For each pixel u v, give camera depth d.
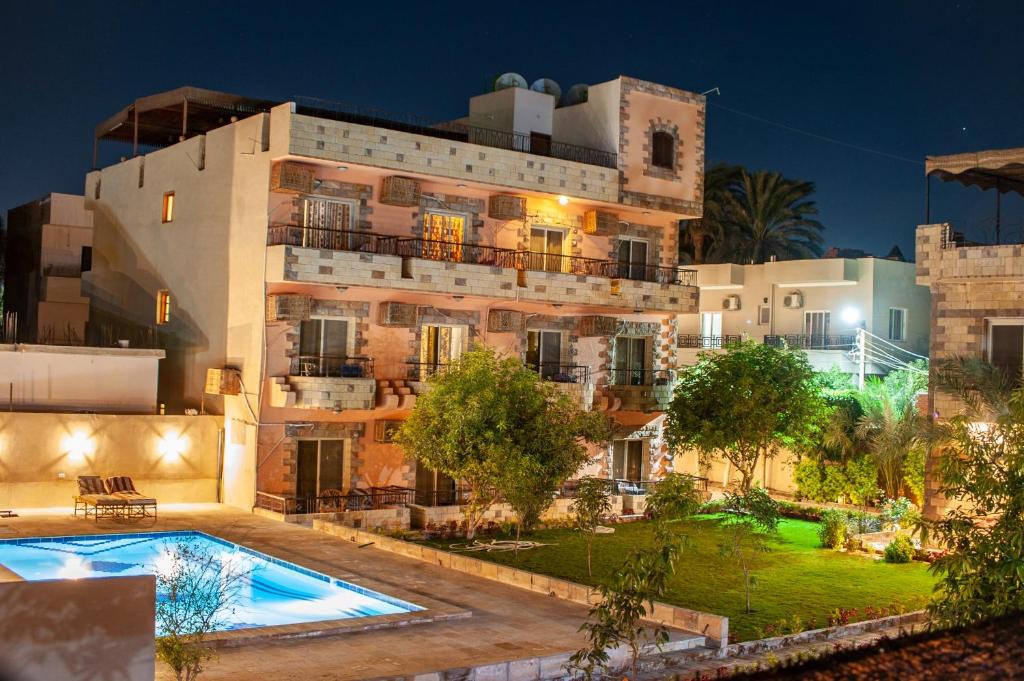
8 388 30.95
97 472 30.81
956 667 6.65
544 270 35.53
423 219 33.91
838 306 46.88
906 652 6.90
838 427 37.31
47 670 10.16
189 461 32.44
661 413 38.81
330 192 31.95
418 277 32.12
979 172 29.56
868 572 27.08
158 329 37.00
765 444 35.75
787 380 35.78
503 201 34.84
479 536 32.00
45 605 10.19
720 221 59.97
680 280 42.59
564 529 33.81
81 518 28.64
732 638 19.77
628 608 13.50
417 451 29.34
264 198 31.28
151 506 30.77
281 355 31.38
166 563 24.03
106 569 23.30
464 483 34.97
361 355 32.72
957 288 28.25
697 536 32.31
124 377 32.66
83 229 40.75
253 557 25.39
